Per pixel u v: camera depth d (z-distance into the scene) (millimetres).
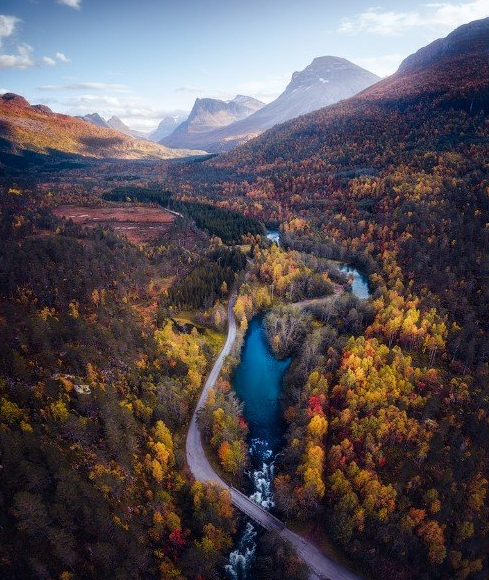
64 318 121188
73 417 86688
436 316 141750
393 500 81000
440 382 114500
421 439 94250
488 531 78375
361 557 77188
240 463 95750
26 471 71875
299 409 111312
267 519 86875
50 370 101438
